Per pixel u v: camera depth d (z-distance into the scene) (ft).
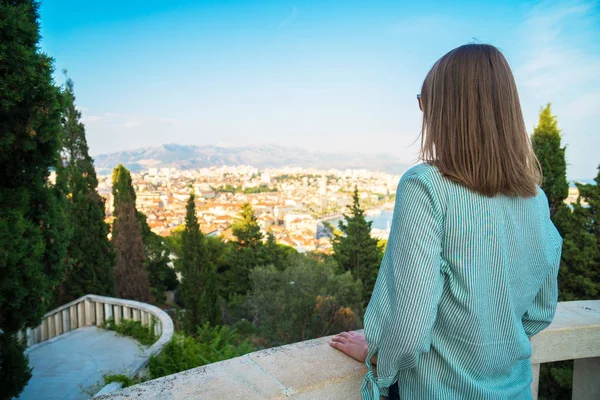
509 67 2.88
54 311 27.78
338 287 57.26
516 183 2.68
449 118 2.79
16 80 10.35
